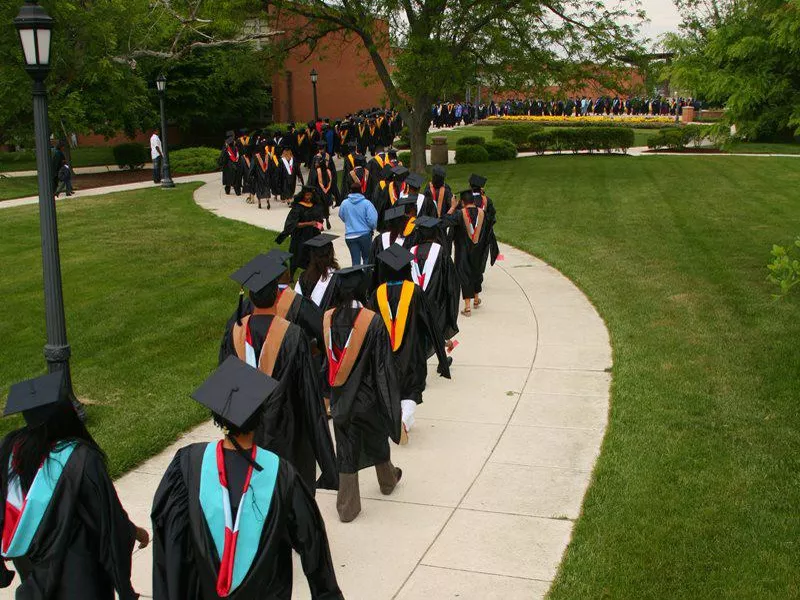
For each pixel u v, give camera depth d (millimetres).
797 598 4367
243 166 22188
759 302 10516
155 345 9617
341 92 45562
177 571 3061
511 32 25719
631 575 4656
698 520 5234
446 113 52625
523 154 34875
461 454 6523
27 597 3373
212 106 36375
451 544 5172
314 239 6848
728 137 11328
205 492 3090
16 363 9164
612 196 20953
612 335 9523
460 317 10625
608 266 13164
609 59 25609
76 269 13703
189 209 20297
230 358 3537
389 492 5859
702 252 13891
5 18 9750
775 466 5988
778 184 22562
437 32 24328
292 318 5582
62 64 10969
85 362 9070
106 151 40031
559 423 7098
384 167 17594
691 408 7160
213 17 25875
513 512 5566
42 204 6719
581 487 5902
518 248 15094
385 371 5316
